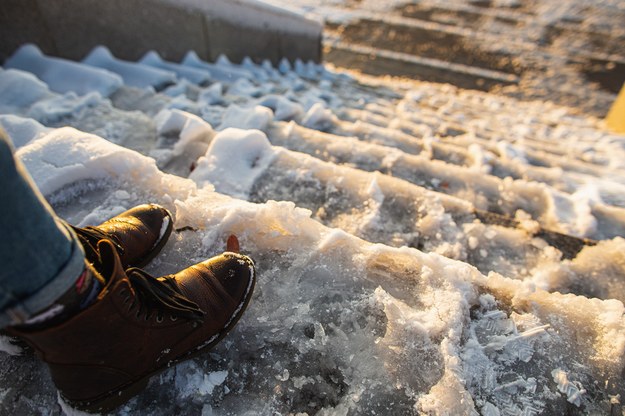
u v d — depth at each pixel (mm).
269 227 1739
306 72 8266
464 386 1307
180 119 2600
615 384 1345
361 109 5242
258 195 2156
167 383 1328
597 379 1355
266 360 1390
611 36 12062
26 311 869
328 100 5398
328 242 1685
